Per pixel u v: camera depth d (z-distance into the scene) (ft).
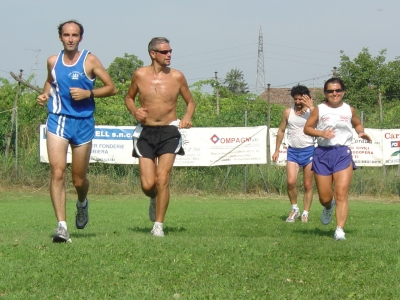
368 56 156.25
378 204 64.23
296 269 20.57
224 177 73.26
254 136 71.41
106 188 70.38
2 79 92.89
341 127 28.94
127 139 70.49
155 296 16.84
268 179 73.10
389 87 154.92
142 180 29.35
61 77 25.62
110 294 17.03
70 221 40.37
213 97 111.45
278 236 30.09
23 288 17.58
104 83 26.13
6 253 22.44
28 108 74.64
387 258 22.71
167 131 29.14
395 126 78.18
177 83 29.43
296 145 40.40
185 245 24.66
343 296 17.37
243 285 18.26
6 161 72.02
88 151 26.45
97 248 23.54
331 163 29.27
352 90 153.89
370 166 73.46
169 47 29.17
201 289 17.67
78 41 25.66
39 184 71.72
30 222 39.14
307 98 40.34
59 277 18.83
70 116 25.72
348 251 24.04
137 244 24.66
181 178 72.69
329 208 31.65
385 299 17.07
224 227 34.53
